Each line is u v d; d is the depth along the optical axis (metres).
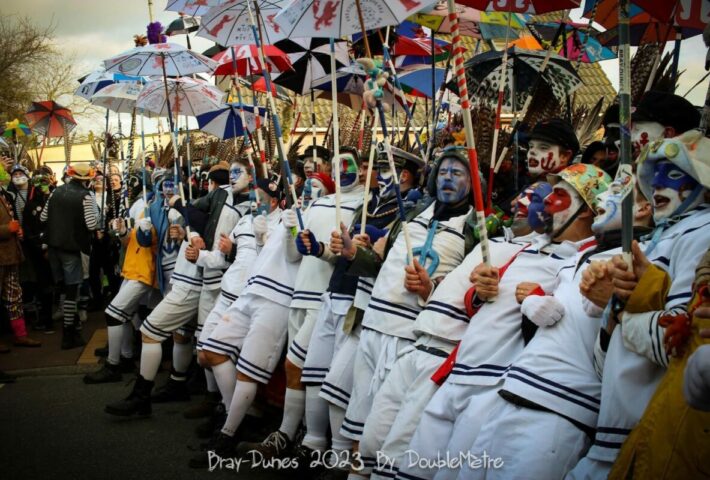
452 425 3.48
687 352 2.46
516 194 4.52
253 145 7.39
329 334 4.80
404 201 4.66
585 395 3.01
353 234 4.88
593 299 2.91
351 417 4.21
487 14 6.22
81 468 5.25
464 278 3.80
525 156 4.78
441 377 3.64
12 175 9.94
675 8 4.43
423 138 7.02
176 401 6.82
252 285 5.42
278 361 5.48
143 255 7.35
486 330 3.46
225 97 7.84
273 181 6.38
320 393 4.54
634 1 4.49
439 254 4.08
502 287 3.52
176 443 5.73
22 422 6.28
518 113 5.30
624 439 2.75
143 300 7.88
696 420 2.38
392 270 4.18
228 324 5.54
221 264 6.18
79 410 6.59
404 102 4.56
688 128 3.41
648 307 2.66
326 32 4.30
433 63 6.01
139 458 5.44
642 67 4.75
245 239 6.03
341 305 4.69
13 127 13.62
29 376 7.80
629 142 2.70
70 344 8.79
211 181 7.34
